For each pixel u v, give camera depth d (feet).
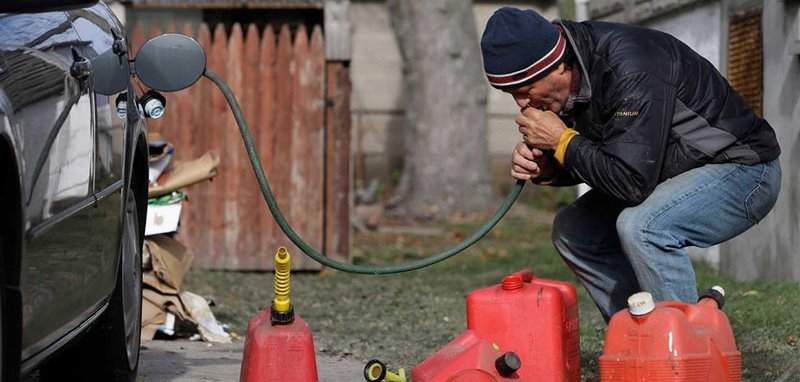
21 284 16.56
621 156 20.99
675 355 19.13
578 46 21.61
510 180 102.42
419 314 41.09
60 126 18.70
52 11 17.81
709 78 21.94
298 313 41.37
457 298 45.24
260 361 20.56
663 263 21.57
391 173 103.40
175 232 35.01
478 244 67.72
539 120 21.81
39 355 18.06
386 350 33.22
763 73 39.01
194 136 51.98
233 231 52.34
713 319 20.18
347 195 52.90
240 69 51.88
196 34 54.70
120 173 23.54
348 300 44.78
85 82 20.59
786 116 37.24
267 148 52.16
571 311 21.54
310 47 51.98
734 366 20.24
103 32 23.32
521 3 104.01
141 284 27.20
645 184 21.11
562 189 86.38
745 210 22.16
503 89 21.90
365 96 103.50
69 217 19.13
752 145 22.08
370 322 39.32
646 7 50.42
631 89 21.12
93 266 20.98
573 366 21.74
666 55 21.59
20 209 16.43
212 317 34.76
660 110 21.12
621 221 21.74
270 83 51.98
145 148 27.04
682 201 21.63
